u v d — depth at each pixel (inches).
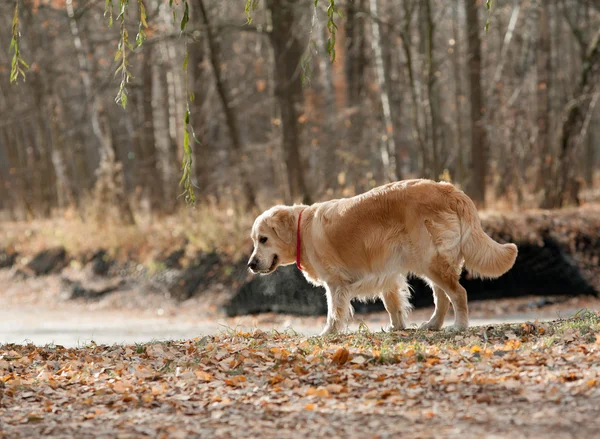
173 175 1067.3
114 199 940.0
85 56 956.6
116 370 275.9
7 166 1941.4
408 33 724.0
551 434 178.7
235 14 1132.5
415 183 299.7
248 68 1242.0
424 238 291.6
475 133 851.4
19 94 1334.9
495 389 218.5
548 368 235.5
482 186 848.3
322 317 611.8
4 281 938.1
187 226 812.6
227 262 734.5
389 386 231.8
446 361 251.6
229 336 341.7
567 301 595.5
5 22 1279.5
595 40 770.2
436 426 192.1
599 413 189.8
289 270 645.9
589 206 776.3
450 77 1270.9
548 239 645.3
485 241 291.1
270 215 325.4
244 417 212.4
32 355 316.5
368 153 942.4
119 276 822.5
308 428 198.4
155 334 559.5
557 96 1043.9
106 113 956.0
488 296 624.7
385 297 324.5
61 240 944.3
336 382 241.6
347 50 962.7
